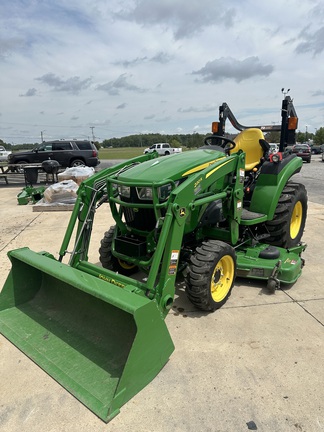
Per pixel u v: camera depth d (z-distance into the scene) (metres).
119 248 3.46
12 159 16.48
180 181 3.24
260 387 2.42
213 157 3.66
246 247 4.22
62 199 8.57
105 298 2.40
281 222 4.36
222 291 3.49
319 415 2.18
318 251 5.05
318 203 8.70
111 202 3.46
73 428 2.13
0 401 2.35
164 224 2.80
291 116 4.91
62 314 3.13
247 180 4.76
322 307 3.47
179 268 3.54
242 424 2.13
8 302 3.28
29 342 2.87
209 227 4.01
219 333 3.05
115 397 2.21
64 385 2.42
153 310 2.37
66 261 4.96
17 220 7.50
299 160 4.69
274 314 3.35
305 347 2.84
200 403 2.29
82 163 17.08
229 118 5.35
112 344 2.71
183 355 2.77
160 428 2.11
